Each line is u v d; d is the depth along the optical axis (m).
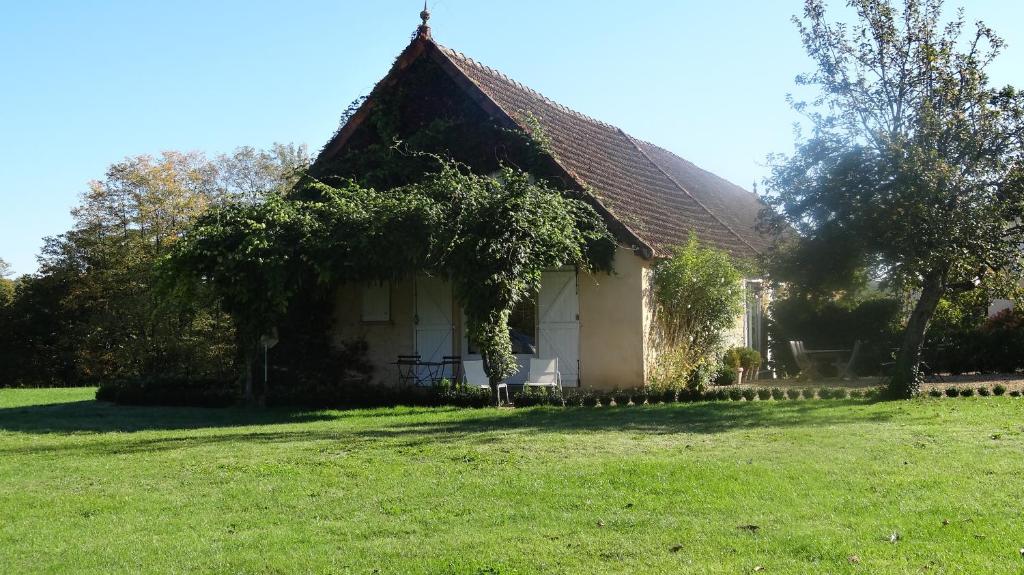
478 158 17.38
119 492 7.34
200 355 33.62
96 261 37.66
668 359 16.02
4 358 39.91
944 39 13.18
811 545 5.30
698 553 5.27
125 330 35.34
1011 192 12.59
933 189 12.45
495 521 6.12
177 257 15.05
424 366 17.80
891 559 5.05
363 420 12.67
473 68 19.09
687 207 22.38
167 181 37.56
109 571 5.27
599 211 16.17
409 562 5.27
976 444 8.56
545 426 11.00
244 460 8.62
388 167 18.02
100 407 16.44
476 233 14.16
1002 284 13.32
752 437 9.41
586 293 16.47
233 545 5.71
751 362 18.89
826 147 13.72
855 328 20.08
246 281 14.78
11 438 11.42
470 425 11.36
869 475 7.15
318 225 15.00
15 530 6.18
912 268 12.88
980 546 5.24
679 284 16.41
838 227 14.02
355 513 6.45
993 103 12.79
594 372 16.31
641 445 8.98
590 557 5.28
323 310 18.47
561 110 21.81
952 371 18.45
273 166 44.53
